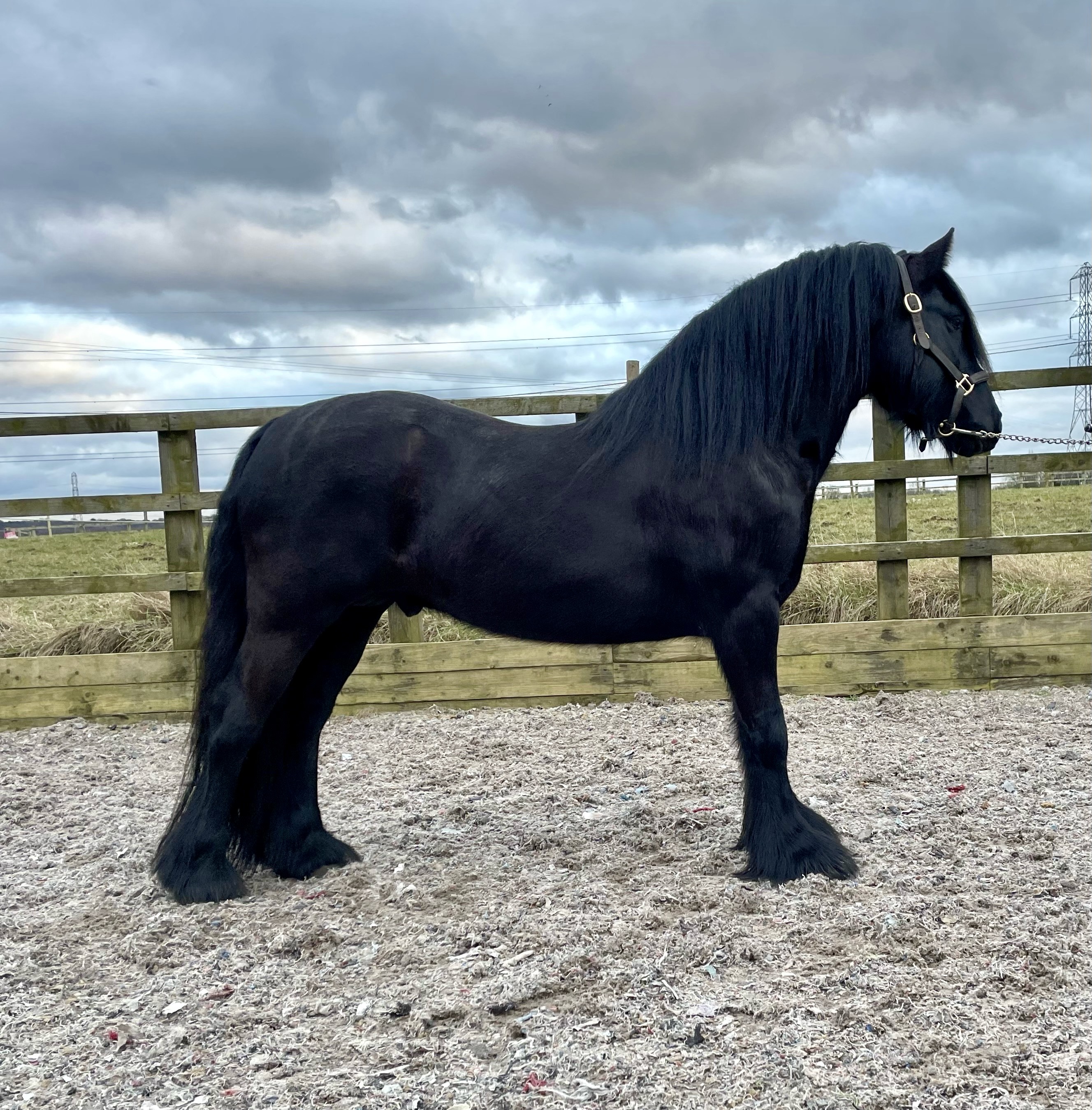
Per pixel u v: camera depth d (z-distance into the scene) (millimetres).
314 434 3051
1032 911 2688
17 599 8633
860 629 5820
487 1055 2045
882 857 3197
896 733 4965
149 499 5801
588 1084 1907
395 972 2465
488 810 3965
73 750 5316
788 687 5875
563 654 5879
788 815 3049
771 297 3066
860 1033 2062
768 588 2996
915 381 3143
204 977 2502
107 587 5762
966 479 5762
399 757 4926
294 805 3357
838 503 14188
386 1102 1868
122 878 3330
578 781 4371
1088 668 5797
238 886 3109
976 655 5809
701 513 2949
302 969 2521
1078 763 4285
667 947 2504
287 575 3000
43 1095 1955
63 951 2695
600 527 2980
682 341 3100
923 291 3164
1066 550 5699
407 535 3078
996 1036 2043
